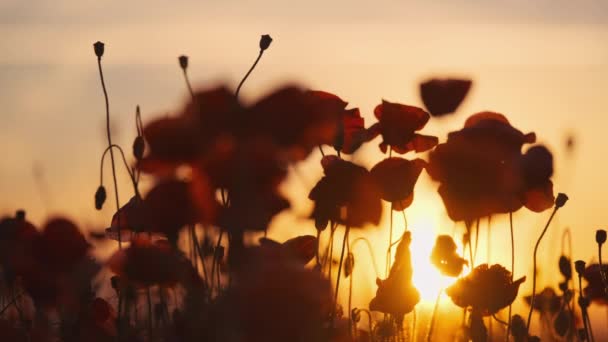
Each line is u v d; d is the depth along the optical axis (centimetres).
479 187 258
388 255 254
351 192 236
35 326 245
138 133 219
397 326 253
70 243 239
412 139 297
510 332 255
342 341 239
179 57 215
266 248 188
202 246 210
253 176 191
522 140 263
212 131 195
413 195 261
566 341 289
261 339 184
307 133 204
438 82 311
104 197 245
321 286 185
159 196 210
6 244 241
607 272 293
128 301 231
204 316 195
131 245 220
